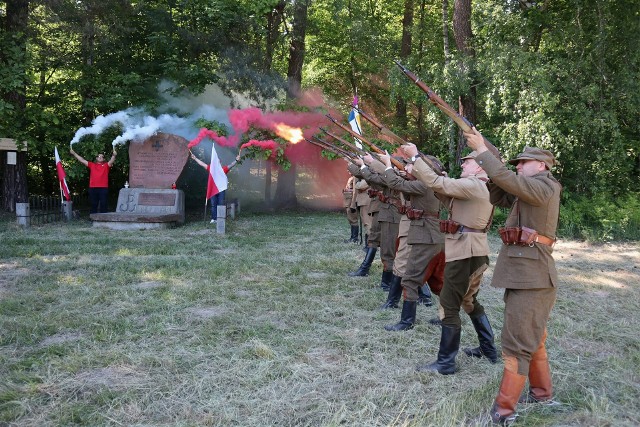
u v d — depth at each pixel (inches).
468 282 177.5
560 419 147.9
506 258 150.9
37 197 585.0
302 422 146.3
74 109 660.7
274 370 177.8
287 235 486.9
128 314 238.1
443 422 142.3
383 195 276.8
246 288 289.1
